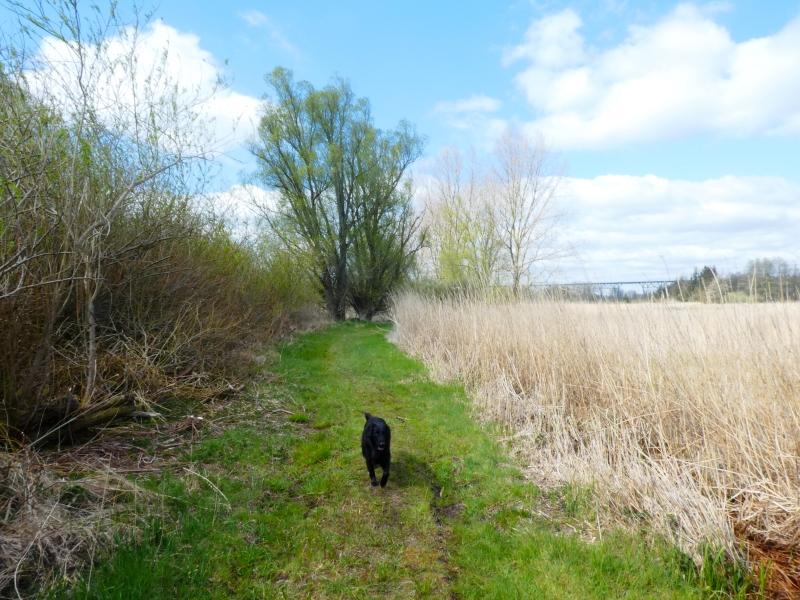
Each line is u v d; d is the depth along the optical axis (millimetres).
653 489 4348
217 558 3482
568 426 6328
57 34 4758
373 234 29156
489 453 5941
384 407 8008
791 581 3371
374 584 3393
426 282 29359
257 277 12992
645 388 6016
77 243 4719
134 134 6555
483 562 3676
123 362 6289
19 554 3027
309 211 27203
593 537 4051
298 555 3658
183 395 6820
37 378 4699
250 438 5934
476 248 27391
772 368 5199
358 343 16562
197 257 8703
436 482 5207
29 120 4398
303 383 9195
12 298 4266
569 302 9484
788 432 4547
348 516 4316
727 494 4449
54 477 3947
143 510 3852
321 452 5707
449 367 10461
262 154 26594
